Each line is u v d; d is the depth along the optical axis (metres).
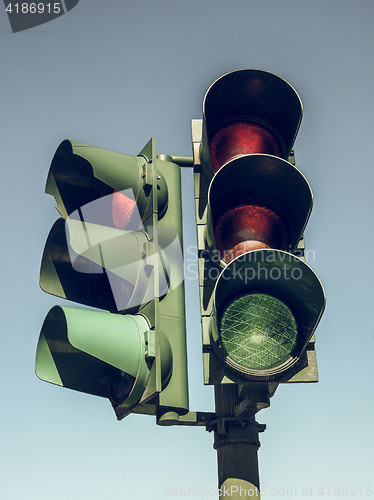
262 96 6.19
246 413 5.76
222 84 6.10
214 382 5.32
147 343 5.61
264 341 5.39
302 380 5.37
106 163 6.20
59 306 5.54
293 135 6.14
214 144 6.31
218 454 5.84
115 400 5.78
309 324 5.38
